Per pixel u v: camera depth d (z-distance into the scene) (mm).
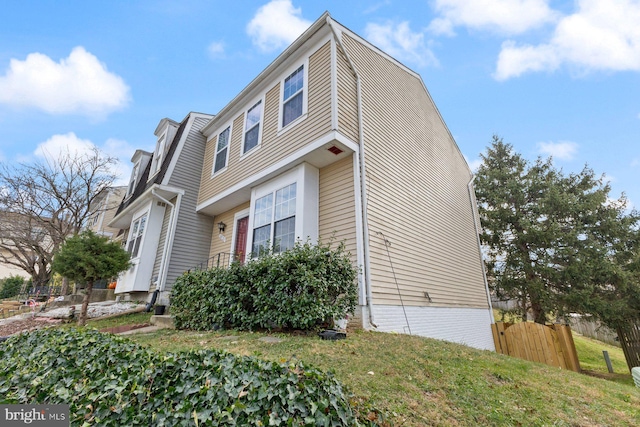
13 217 16109
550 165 15992
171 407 2098
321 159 6617
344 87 6562
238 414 1872
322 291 4527
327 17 6816
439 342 5168
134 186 14008
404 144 8516
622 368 10680
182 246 9383
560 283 13031
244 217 8945
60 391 2551
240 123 9242
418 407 2609
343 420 1984
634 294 11438
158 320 6914
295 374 2168
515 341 8102
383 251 6270
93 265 7223
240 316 5309
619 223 13031
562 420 2699
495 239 15242
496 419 2582
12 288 20484
